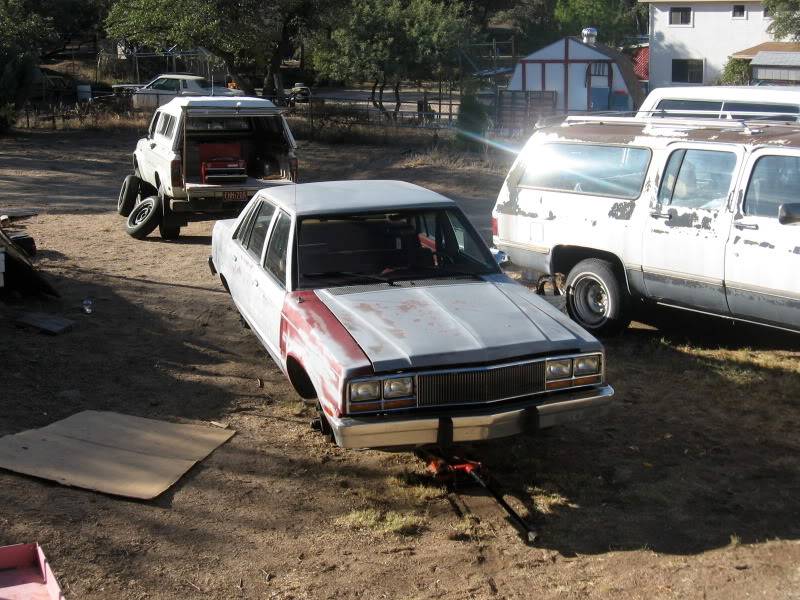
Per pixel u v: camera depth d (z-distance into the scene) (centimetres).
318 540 458
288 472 535
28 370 684
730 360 745
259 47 3136
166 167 1219
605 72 3112
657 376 708
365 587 416
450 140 2453
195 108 1205
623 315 797
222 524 470
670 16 4097
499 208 900
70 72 4522
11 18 3338
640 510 493
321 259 597
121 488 494
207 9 2897
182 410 626
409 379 477
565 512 491
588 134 827
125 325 827
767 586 416
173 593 407
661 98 1284
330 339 505
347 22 3281
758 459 557
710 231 713
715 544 456
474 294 570
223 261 781
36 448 538
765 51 3600
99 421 589
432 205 635
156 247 1220
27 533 444
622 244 782
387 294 565
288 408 636
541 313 550
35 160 2197
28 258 998
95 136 2734
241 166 1241
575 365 508
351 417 473
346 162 2208
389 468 546
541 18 6391
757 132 706
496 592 414
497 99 3086
